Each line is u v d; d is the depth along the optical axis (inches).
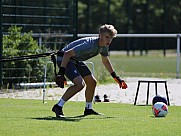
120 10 3757.4
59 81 880.9
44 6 1595.7
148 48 3582.7
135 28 3727.9
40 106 1075.9
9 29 1539.1
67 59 888.9
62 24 1611.7
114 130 764.0
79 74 908.0
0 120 849.5
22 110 1003.9
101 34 895.7
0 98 1237.7
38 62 1523.1
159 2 3649.1
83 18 3617.1
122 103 1158.3
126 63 2992.1
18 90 1423.5
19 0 1555.1
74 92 906.7
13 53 1512.1
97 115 942.4
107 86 1545.3
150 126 801.6
